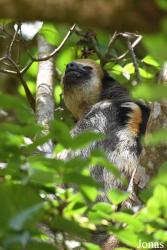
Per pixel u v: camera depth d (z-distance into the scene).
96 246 8.25
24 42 17.55
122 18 5.71
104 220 8.59
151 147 11.03
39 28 17.62
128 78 19.44
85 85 20.94
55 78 20.91
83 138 7.29
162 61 5.75
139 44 20.47
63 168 7.38
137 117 18.66
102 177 17.17
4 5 5.73
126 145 17.92
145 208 7.96
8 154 8.08
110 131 18.53
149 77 19.11
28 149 8.01
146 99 6.03
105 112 19.14
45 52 19.61
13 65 17.45
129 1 5.64
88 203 8.09
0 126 7.72
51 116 17.64
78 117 21.61
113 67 20.09
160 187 7.55
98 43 20.09
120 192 8.18
